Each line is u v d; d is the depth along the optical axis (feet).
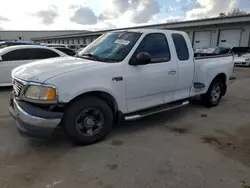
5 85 22.48
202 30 74.33
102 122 10.62
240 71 40.91
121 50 11.30
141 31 11.96
